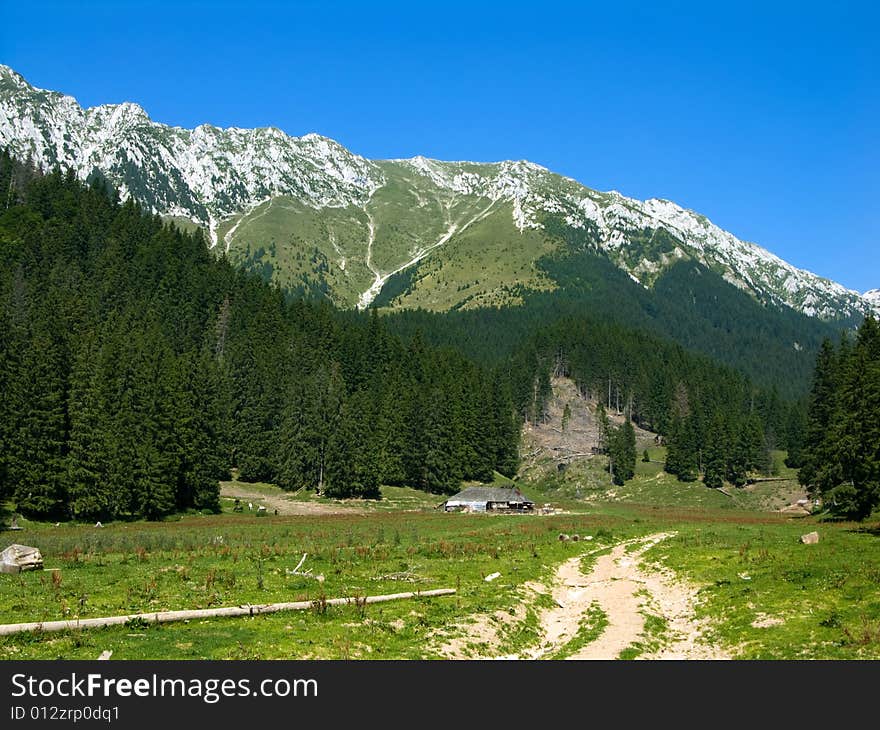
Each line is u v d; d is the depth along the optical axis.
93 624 22.73
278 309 185.75
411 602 29.69
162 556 43.56
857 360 77.19
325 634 23.28
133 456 86.69
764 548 44.66
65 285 158.88
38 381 81.25
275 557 43.56
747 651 23.39
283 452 127.12
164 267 186.50
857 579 29.81
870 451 71.75
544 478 166.00
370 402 145.62
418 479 144.12
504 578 37.09
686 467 158.50
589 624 28.75
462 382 168.62
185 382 103.38
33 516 78.50
